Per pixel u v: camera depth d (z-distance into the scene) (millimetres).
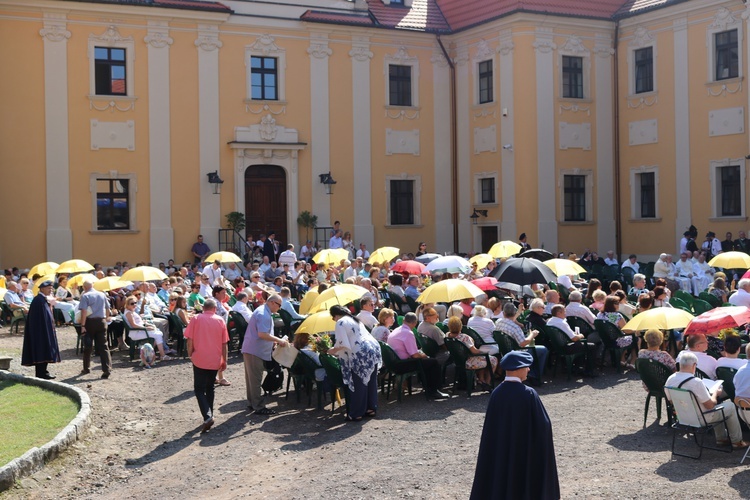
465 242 33594
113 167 29141
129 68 29281
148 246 29594
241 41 30719
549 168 31297
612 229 32531
